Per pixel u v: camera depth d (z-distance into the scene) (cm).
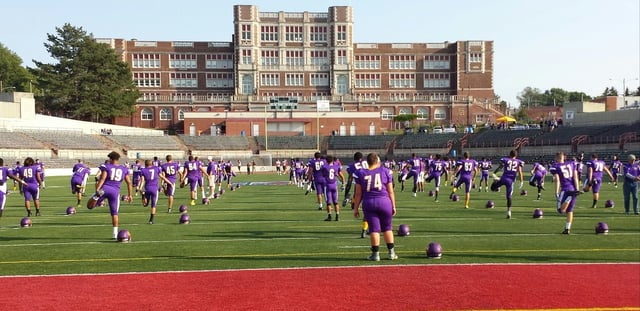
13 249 1286
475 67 10850
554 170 1483
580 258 1112
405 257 1138
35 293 872
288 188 3944
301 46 10550
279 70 10488
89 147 7050
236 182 4825
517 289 868
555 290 860
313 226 1694
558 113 12656
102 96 8606
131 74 9331
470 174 2270
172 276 980
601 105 7862
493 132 7981
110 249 1276
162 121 10050
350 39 10550
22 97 7081
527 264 1053
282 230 1599
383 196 1091
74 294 863
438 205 2405
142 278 966
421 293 848
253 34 10350
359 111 9531
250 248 1273
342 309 770
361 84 10888
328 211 1852
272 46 10500
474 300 809
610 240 1352
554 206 2323
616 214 1964
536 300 806
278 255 1178
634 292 845
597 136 6419
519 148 7181
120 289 892
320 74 10600
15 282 945
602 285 888
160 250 1255
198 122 9431
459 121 10344
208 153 8312
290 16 10531
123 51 10375
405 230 1444
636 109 6506
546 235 1445
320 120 9488
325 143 8950
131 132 8312
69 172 6275
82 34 8706
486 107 10369
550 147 6819
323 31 10606
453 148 8100
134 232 1579
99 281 946
